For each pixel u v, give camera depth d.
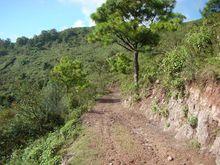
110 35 32.19
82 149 16.11
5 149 24.48
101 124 20.92
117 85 50.91
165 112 19.00
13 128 25.30
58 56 126.56
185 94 17.34
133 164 13.79
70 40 154.50
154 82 25.14
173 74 20.17
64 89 36.06
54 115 25.45
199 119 14.79
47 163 16.38
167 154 14.10
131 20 32.88
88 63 86.44
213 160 12.46
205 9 36.84
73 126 21.23
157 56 31.34
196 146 13.93
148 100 24.14
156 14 33.28
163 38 32.03
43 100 25.80
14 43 167.25
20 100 25.95
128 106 27.70
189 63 17.61
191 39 19.17
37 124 25.17
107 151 15.45
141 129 18.89
